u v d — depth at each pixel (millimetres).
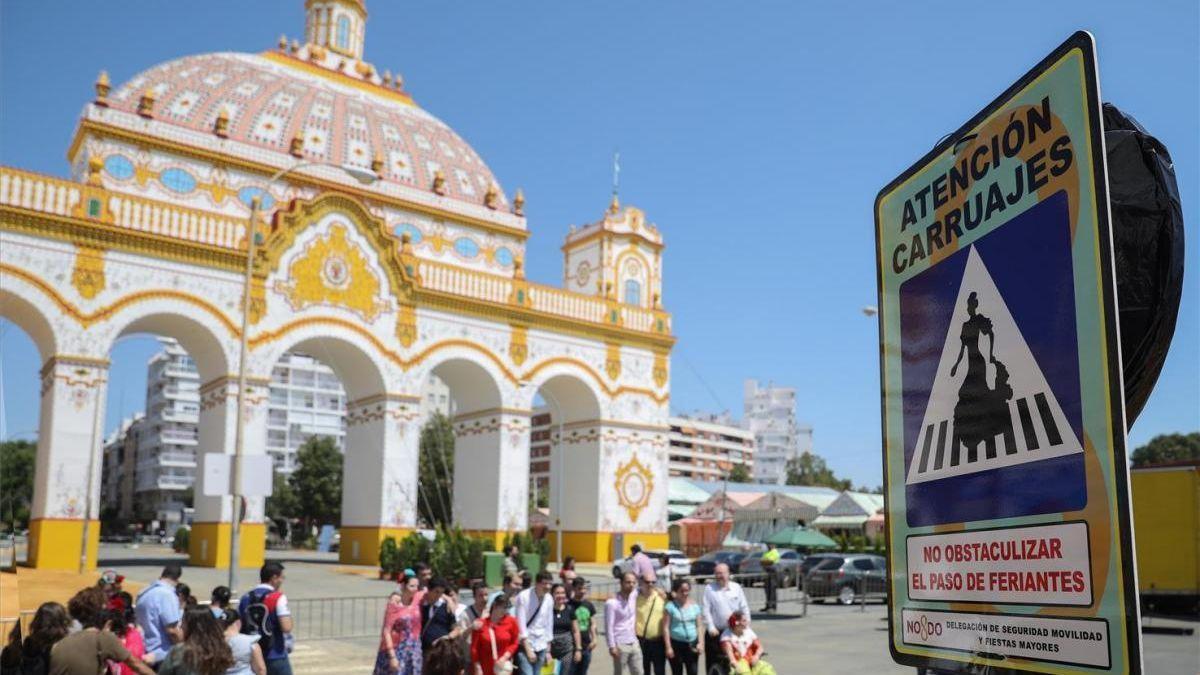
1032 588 2842
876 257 3881
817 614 26922
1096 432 2633
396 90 51375
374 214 38031
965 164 3324
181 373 107312
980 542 3094
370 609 24688
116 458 128875
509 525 40500
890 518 3613
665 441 46719
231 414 33531
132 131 37125
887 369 3740
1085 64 2773
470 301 40500
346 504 39469
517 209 48906
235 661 9203
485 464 41625
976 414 3158
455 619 12188
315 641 19672
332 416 112750
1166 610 24562
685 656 12594
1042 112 2943
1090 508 2639
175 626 11461
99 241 31516
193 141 38656
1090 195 2715
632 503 44781
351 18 50594
